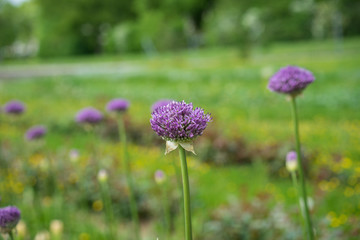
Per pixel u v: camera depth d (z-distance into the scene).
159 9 49.28
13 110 5.04
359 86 13.13
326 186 6.00
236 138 7.91
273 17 37.97
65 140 9.20
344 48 28.03
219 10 39.31
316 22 38.16
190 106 1.58
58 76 22.09
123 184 5.68
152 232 4.84
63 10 50.47
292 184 6.36
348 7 35.00
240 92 14.03
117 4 52.22
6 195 4.98
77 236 4.35
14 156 6.96
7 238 1.98
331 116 10.31
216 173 6.96
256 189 6.04
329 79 15.30
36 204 4.84
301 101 11.67
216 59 28.70
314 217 4.16
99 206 5.41
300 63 21.62
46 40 50.47
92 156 6.82
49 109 12.55
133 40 45.62
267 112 11.25
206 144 7.68
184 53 35.94
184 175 1.53
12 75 26.81
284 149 6.97
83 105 12.99
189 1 47.97
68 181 5.80
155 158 7.53
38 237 3.21
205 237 4.28
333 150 7.36
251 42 25.75
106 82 19.73
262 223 4.17
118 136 9.23
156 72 21.67
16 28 46.81
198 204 5.32
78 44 51.28
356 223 4.27
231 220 4.30
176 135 1.49
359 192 5.51
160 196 5.38
